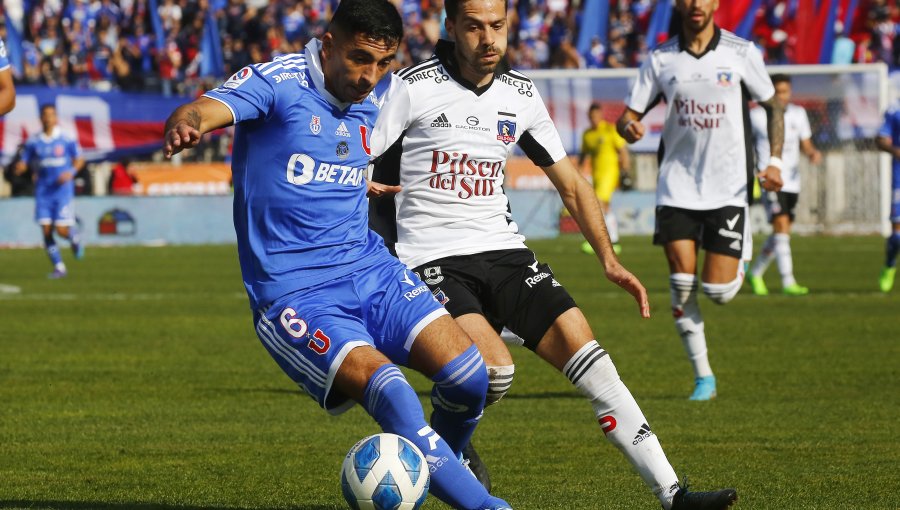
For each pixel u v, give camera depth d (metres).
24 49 117.12
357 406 30.02
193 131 14.97
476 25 19.22
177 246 96.12
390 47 16.34
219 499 20.08
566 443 25.05
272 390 32.59
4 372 35.75
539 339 19.23
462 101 19.92
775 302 54.84
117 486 21.06
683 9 30.86
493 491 20.58
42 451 24.31
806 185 98.81
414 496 15.95
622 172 98.88
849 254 82.00
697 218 30.98
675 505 17.91
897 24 112.62
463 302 19.39
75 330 46.12
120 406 29.98
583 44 110.50
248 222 17.02
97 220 99.94
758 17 110.69
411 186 20.22
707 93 30.89
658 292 58.91
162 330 46.09
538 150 20.36
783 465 22.48
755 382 33.19
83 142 97.88
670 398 30.83
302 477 21.84
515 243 20.28
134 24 119.12
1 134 98.06
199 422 27.77
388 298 17.25
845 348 39.75
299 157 16.75
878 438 25.12
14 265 80.06
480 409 17.94
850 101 96.50
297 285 16.94
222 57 112.88
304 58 16.91
